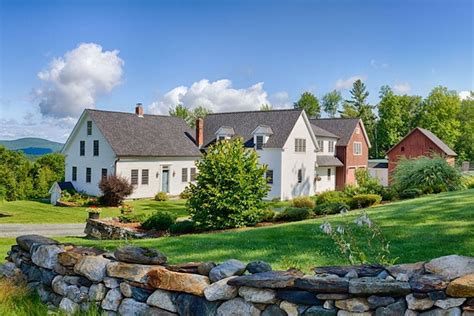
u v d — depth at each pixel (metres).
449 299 2.91
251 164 14.03
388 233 8.26
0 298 4.57
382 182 41.56
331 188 35.09
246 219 13.63
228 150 13.84
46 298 4.82
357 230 8.69
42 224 19.55
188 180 32.16
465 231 7.81
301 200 18.70
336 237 5.29
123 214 18.84
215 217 13.40
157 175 30.25
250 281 3.42
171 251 8.02
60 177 37.62
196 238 9.57
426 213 10.18
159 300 3.87
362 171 32.41
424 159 22.86
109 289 4.25
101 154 29.20
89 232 16.11
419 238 7.63
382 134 61.91
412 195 19.19
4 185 34.38
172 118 34.72
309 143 31.62
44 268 4.93
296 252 7.10
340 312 3.18
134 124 31.25
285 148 29.00
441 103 58.28
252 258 6.92
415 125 60.78
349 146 36.09
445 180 21.66
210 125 34.66
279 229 9.86
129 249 4.27
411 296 3.01
